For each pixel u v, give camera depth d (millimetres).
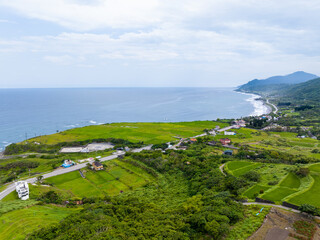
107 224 58438
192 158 123562
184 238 49219
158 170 117438
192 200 71312
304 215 55250
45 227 61406
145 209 70812
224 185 81438
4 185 103062
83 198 89125
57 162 133625
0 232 62219
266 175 89250
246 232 49406
